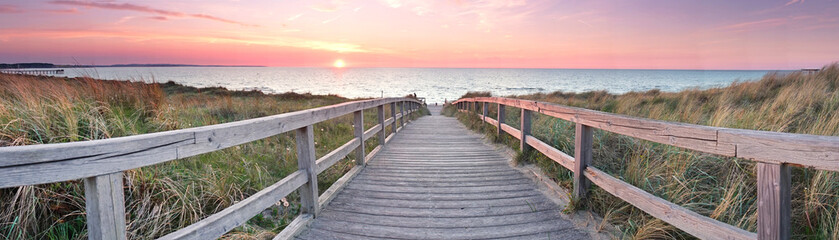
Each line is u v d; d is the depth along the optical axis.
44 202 2.46
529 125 4.98
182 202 2.80
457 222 3.02
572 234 2.77
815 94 5.96
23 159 1.27
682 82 88.50
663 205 2.27
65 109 3.61
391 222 3.03
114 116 4.18
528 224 2.97
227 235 2.62
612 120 2.71
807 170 2.92
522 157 4.95
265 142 5.33
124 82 5.59
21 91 4.04
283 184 2.66
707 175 3.29
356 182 4.20
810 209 2.55
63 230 2.42
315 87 72.62
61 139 3.28
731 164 3.34
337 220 3.07
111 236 1.52
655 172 3.34
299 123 2.86
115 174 1.52
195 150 1.88
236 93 22.33
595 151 4.24
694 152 3.50
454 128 9.98
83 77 5.08
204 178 3.28
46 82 4.95
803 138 1.44
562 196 3.55
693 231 2.05
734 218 2.65
